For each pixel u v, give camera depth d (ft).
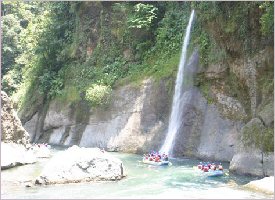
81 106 93.71
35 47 114.01
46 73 107.86
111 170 48.91
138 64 90.84
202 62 73.36
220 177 50.80
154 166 60.08
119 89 87.10
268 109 54.24
